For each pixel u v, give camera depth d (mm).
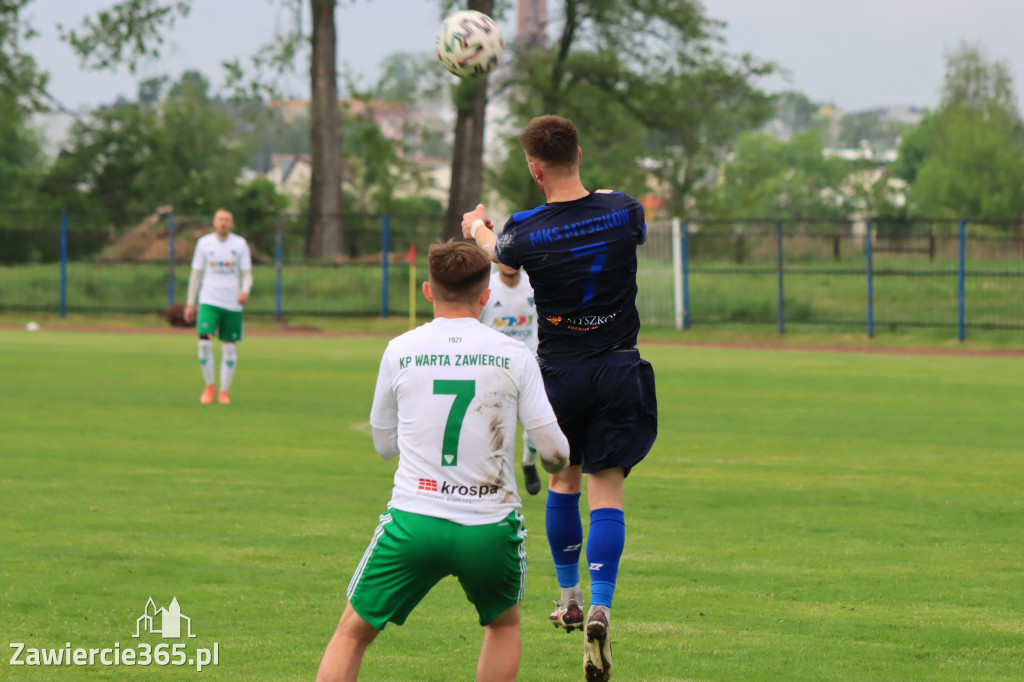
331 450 25344
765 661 11836
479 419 9305
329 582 14680
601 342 12109
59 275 82562
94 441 26047
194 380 39562
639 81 119000
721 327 72125
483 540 9203
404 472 9375
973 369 47875
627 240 12078
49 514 18391
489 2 100312
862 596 14320
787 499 20500
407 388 9453
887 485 21875
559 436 9656
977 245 76875
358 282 81375
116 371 42156
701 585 14812
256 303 79688
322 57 96312
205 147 170750
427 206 173125
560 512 12617
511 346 9602
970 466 24047
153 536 17000
